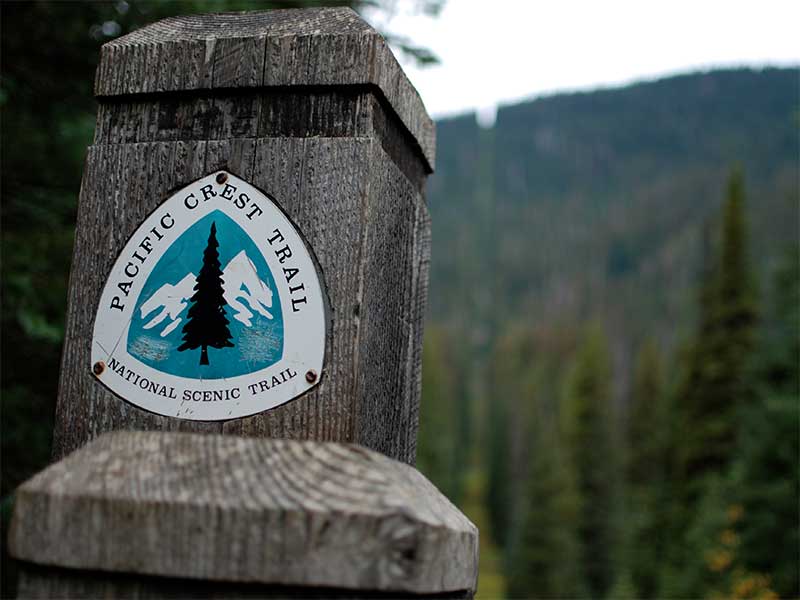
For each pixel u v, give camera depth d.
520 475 51.31
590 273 171.75
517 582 30.70
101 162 1.40
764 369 15.17
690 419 22.50
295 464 1.05
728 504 14.50
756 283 23.02
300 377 1.30
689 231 155.38
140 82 1.41
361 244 1.32
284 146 1.36
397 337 1.51
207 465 1.05
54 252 4.21
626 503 32.50
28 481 1.06
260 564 0.99
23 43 4.50
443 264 194.12
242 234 1.35
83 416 1.33
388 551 0.98
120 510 1.01
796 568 12.39
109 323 1.35
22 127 4.64
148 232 1.37
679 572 18.39
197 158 1.37
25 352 4.24
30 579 1.03
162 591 1.01
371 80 1.35
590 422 35.41
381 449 1.42
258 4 4.80
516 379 78.94
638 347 101.50
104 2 4.43
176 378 1.32
